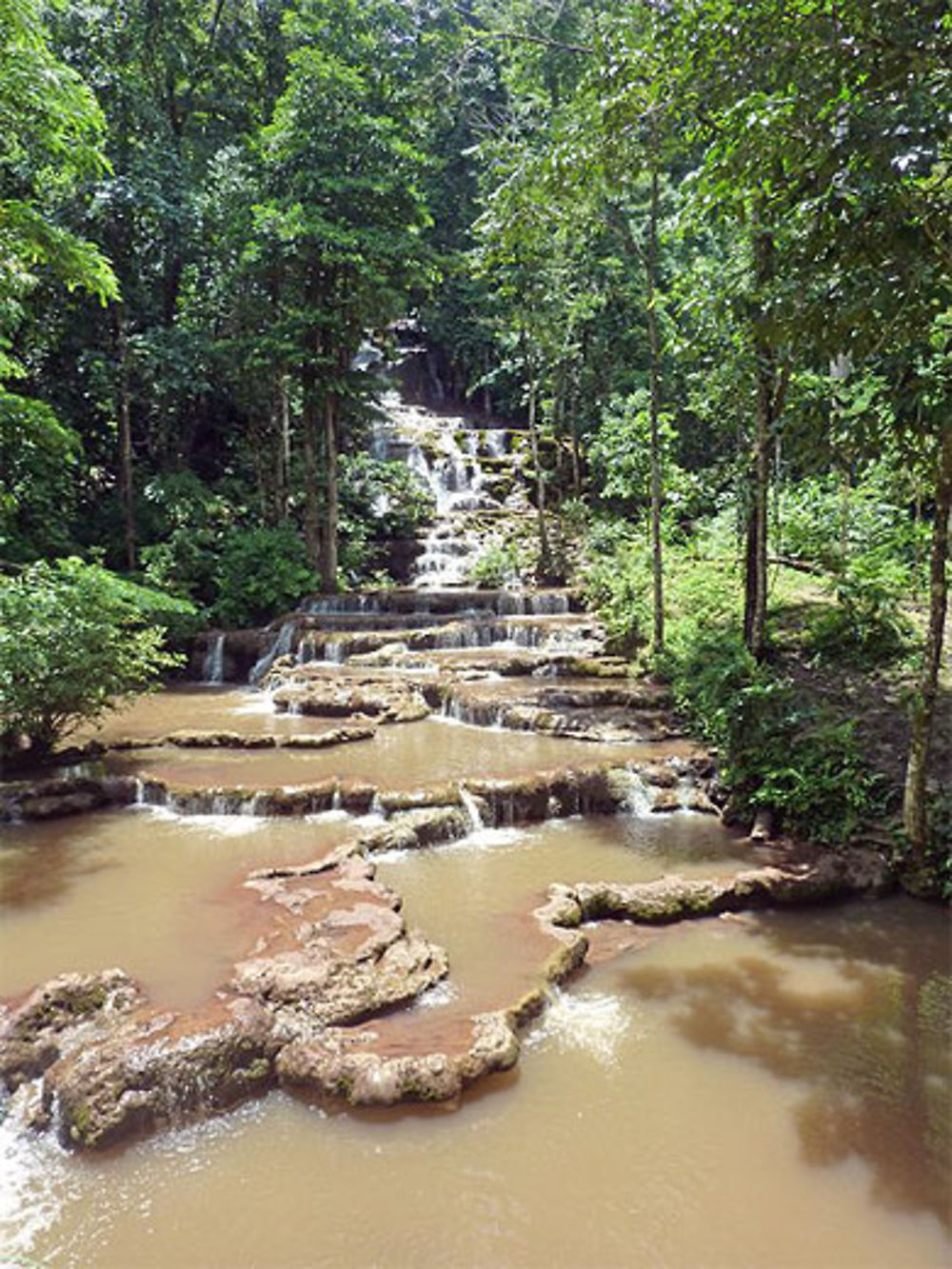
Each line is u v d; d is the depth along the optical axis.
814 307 3.94
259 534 19.44
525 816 8.91
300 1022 4.81
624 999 5.48
